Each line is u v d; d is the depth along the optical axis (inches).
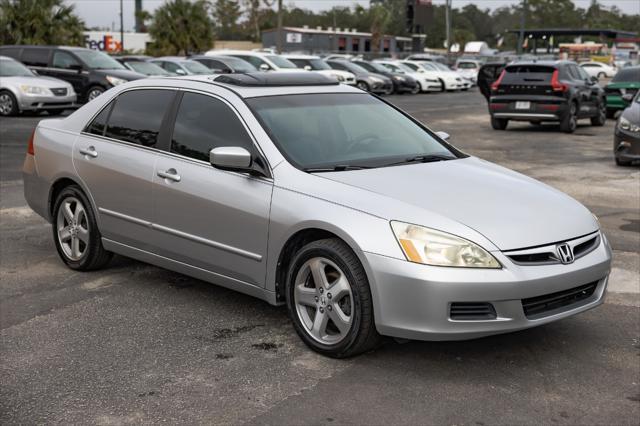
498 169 197.3
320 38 2635.3
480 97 1333.7
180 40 1748.3
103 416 140.4
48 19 1348.4
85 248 229.9
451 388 151.9
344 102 208.8
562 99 705.6
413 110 997.8
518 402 145.9
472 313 152.1
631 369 162.1
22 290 216.4
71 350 172.2
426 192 167.3
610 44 3951.8
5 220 305.4
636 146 465.7
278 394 149.3
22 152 502.3
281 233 171.2
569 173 455.8
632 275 233.6
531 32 2910.9
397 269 151.5
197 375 158.6
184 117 201.9
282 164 177.5
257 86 201.0
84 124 229.0
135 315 195.3
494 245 152.2
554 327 187.0
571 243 161.0
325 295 165.8
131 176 207.8
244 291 186.4
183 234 195.6
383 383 154.1
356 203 161.8
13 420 138.9
